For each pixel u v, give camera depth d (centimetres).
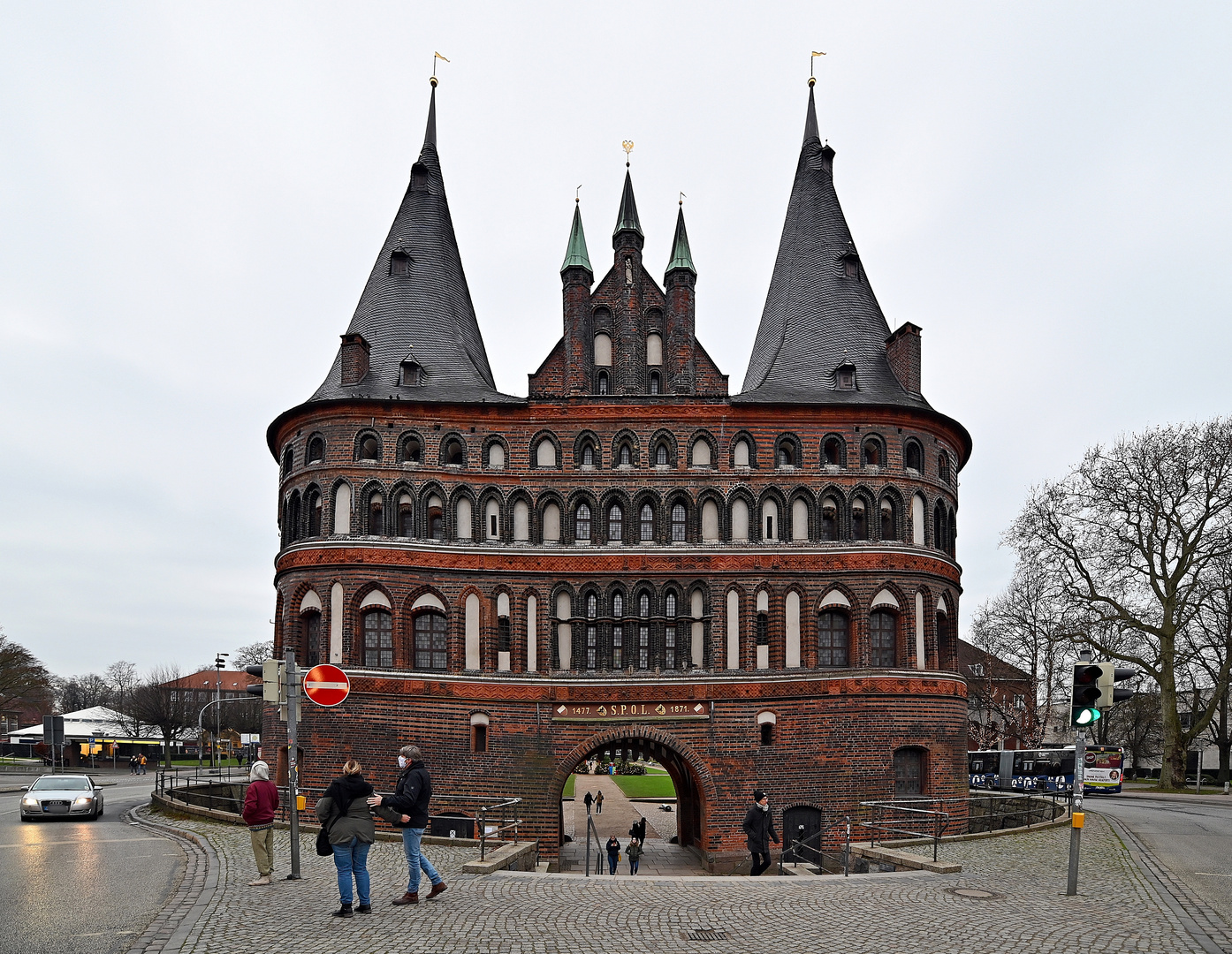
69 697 15738
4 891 1777
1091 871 2117
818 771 3684
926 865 2152
